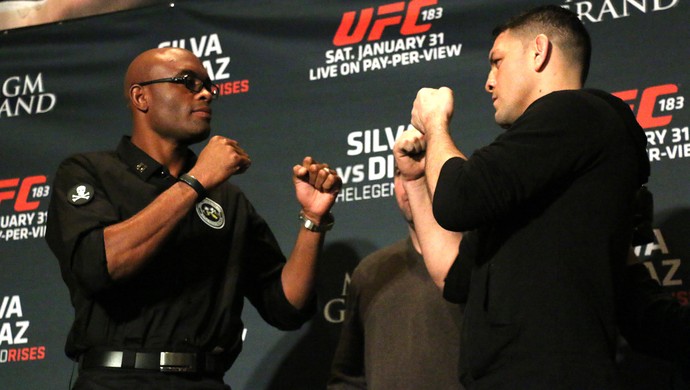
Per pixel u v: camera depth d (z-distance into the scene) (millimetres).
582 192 1870
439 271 2273
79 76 3557
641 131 2004
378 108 3211
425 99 2223
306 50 3340
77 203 2514
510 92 2121
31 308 3359
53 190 2635
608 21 3018
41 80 3584
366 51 3273
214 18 3459
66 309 3328
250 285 2814
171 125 2676
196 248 2570
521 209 1895
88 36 3580
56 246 2518
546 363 1766
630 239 1954
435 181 2033
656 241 2801
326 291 3115
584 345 1778
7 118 3580
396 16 3271
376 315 2752
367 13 3307
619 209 1887
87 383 2404
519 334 1804
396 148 2430
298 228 3193
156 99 2689
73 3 3596
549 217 1862
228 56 3414
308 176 2723
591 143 1875
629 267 2254
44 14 3605
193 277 2539
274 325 2803
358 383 2805
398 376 2613
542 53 2098
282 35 3379
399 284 2771
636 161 1945
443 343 2627
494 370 1821
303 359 3094
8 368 3324
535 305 1807
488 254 1918
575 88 2098
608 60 2986
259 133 3314
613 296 1845
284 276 2723
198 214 2605
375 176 3158
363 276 2863
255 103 3346
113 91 3510
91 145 3479
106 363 2416
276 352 3127
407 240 2883
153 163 2639
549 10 2154
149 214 2396
